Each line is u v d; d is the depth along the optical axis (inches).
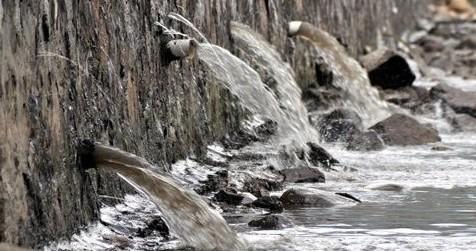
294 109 976.9
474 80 1791.3
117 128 625.3
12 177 469.1
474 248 561.9
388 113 1211.9
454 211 671.8
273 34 1091.9
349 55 1488.7
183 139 776.9
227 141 884.6
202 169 774.5
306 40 1187.9
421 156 971.3
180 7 791.1
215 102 866.8
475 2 3567.9
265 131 895.7
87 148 559.8
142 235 580.1
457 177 832.3
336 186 780.6
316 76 1202.0
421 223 631.8
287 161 860.6
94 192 573.6
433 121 1222.9
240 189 735.1
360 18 1680.6
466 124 1193.4
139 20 686.5
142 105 681.6
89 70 583.2
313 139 991.6
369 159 943.0
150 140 695.7
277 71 976.3
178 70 772.6
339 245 569.6
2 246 441.4
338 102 1170.0
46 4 518.0
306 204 692.7
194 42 743.7
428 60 2097.7
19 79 481.7
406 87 1334.9
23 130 483.5
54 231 514.6
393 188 767.1
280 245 567.8
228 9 941.2
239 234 592.7
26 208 483.2
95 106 589.0
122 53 642.8
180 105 772.6
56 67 530.0
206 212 569.6
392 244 572.1
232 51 948.6
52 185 514.6
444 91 1283.2
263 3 1063.0
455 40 2511.1
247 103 871.1
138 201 630.5
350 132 1048.8
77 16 567.8
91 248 539.5
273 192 749.9
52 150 517.0
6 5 470.0
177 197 567.8
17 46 480.7
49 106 516.7
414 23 2807.6
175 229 566.3
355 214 662.5
